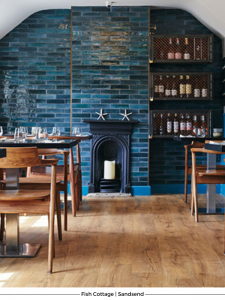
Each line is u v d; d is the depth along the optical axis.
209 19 5.43
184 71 5.92
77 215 4.43
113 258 2.94
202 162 6.06
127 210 4.72
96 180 5.83
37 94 5.93
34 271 2.66
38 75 5.91
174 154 6.05
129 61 5.74
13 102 5.93
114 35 5.73
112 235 3.58
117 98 5.77
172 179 6.07
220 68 5.93
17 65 5.89
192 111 5.70
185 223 4.04
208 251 3.12
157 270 2.68
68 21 5.84
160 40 5.74
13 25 5.75
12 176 2.96
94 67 5.76
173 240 3.42
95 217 4.33
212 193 4.57
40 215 4.41
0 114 5.93
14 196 2.61
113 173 5.88
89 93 5.78
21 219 4.21
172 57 5.70
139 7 5.70
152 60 5.65
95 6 5.70
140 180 5.82
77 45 5.75
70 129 5.86
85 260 2.89
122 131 5.74
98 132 5.73
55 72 5.89
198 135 5.35
